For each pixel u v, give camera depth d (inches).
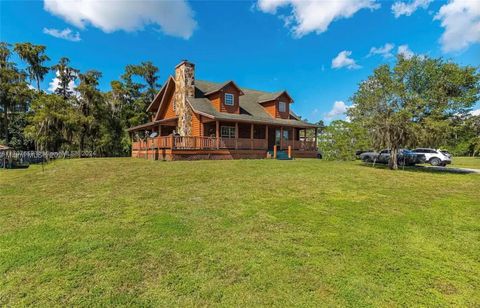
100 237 170.9
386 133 526.6
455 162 961.5
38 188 318.3
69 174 425.1
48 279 124.5
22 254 147.5
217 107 810.8
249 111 899.4
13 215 214.7
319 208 238.2
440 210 238.7
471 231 190.7
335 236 176.7
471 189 336.5
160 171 438.3
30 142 1221.7
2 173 477.4
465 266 142.4
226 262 141.6
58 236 172.1
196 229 185.8
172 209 230.2
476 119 543.5
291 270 134.7
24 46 1222.3
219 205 243.1
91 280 124.3
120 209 229.8
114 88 1310.3
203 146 700.0
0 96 1128.8
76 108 1173.1
